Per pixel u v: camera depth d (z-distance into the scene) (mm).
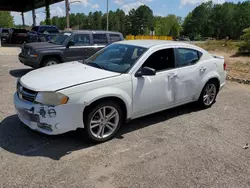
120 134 4230
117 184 2945
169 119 4969
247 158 3629
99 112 3795
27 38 21609
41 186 2855
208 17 111000
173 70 4676
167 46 4699
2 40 24000
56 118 3436
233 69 12164
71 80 3689
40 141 3857
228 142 4094
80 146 3764
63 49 8820
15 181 2918
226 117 5188
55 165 3260
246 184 3047
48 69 4410
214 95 5766
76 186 2881
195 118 5066
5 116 4742
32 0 31250
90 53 9344
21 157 3406
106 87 3773
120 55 4559
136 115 4293
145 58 4297
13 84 7281
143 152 3672
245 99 6543
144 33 111562
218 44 26281
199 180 3082
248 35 19266
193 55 5180
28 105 3588
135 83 4090
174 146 3883
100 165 3303
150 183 2984
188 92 5035
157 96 4445
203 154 3684
